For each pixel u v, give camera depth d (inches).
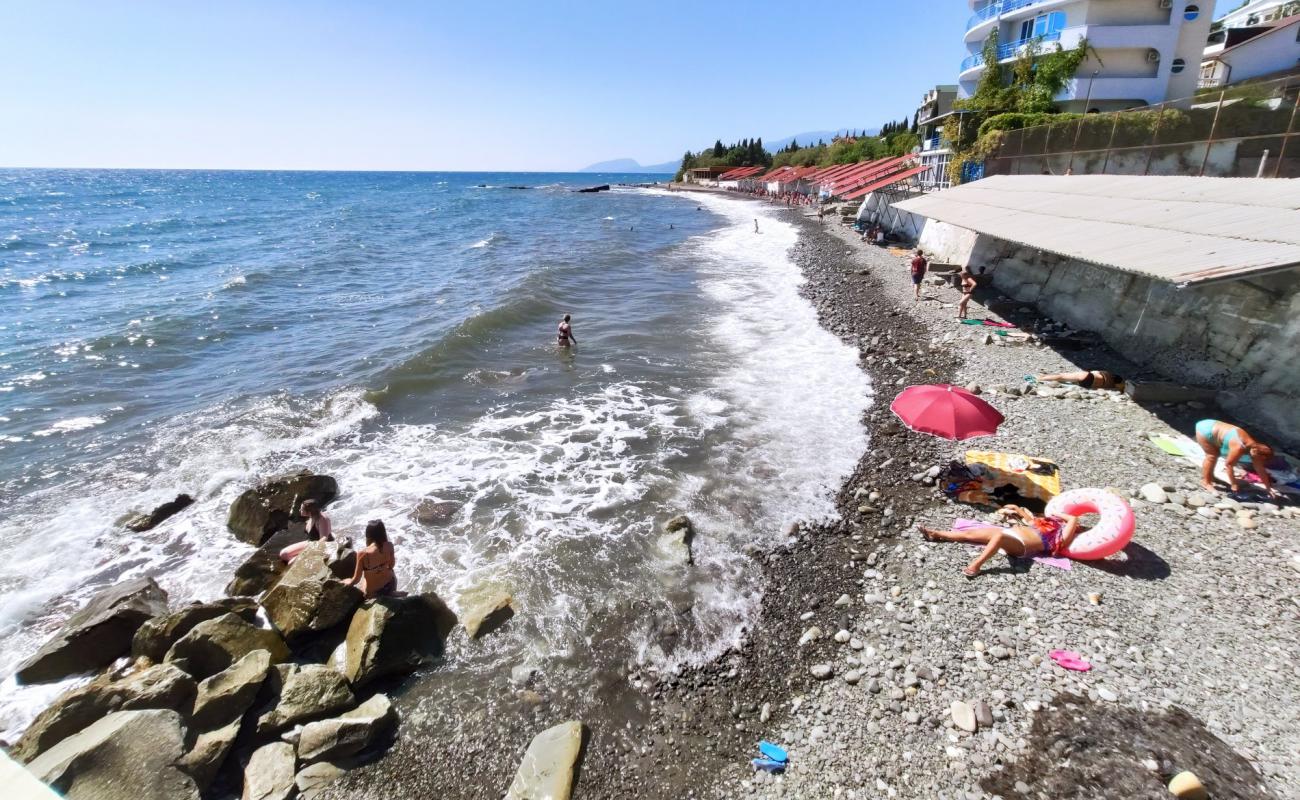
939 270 958.4
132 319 797.9
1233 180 571.2
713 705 250.5
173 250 1456.7
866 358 626.2
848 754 221.0
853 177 2046.0
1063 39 1414.9
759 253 1333.7
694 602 304.7
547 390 569.3
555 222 2212.1
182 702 245.0
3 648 285.6
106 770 208.8
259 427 497.7
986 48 1555.1
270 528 368.8
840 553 333.1
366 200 3683.6
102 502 397.7
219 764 226.1
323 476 398.0
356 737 233.9
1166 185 647.1
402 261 1315.2
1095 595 275.0
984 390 507.2
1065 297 692.7
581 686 261.7
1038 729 217.0
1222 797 186.9
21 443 473.1
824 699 245.6
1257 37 1288.1
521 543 351.3
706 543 347.6
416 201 3597.4
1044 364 561.3
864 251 1237.7
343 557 318.3
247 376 610.2
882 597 294.0
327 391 565.6
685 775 223.3
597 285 1020.5
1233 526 317.7
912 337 668.1
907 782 207.5
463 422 508.4
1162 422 432.5
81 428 498.6
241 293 966.4
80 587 323.9
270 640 271.7
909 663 254.2
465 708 253.0
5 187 4926.2
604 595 310.5
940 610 279.4
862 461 428.1
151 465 442.3
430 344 673.6
